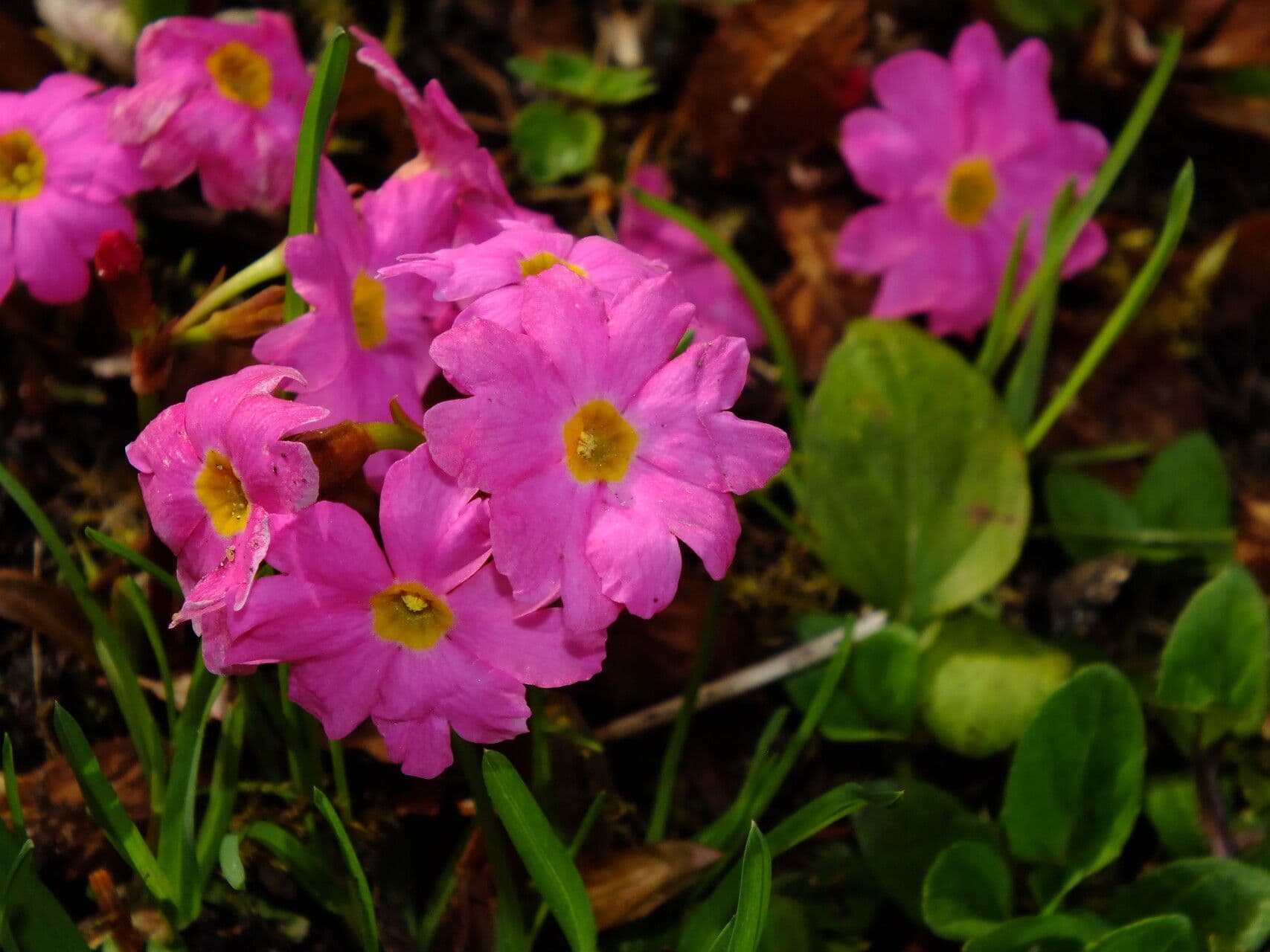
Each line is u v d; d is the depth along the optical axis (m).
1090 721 0.30
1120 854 0.31
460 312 0.28
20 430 0.32
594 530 0.27
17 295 0.32
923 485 0.32
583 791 0.31
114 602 0.30
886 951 0.31
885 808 0.30
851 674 0.32
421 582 0.27
